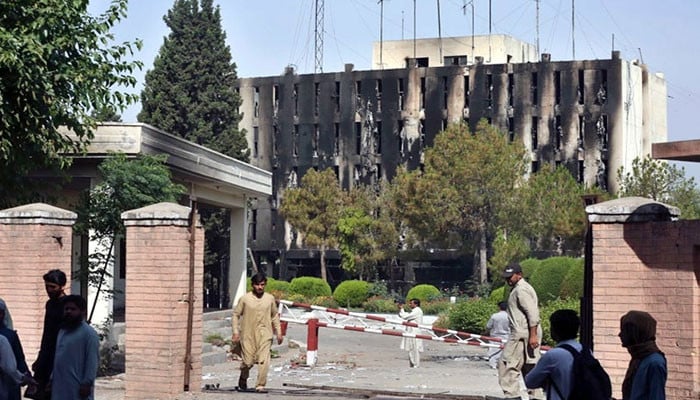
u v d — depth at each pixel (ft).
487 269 220.43
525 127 255.29
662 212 37.81
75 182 91.45
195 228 50.52
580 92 252.21
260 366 53.26
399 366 89.30
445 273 253.03
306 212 238.89
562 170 212.84
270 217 279.90
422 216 213.87
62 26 63.52
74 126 65.51
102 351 67.21
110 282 83.76
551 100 253.65
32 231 54.90
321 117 275.39
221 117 212.02
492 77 258.57
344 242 234.58
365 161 269.23
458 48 283.38
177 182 110.11
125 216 50.06
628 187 205.36
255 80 281.95
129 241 50.14
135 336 49.73
